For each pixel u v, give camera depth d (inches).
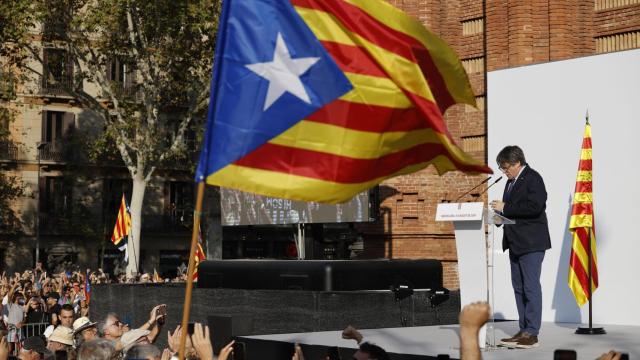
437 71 294.0
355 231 888.3
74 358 461.7
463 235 389.1
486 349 387.9
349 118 289.6
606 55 565.9
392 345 408.2
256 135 288.5
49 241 2110.0
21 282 1164.5
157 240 2210.9
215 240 1911.9
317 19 290.0
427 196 925.8
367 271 610.2
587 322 556.4
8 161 2069.4
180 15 1444.4
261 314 615.8
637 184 546.9
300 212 836.0
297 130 289.6
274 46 290.8
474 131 922.1
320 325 573.0
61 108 2113.7
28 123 2090.3
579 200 498.9
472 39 927.0
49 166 2113.7
